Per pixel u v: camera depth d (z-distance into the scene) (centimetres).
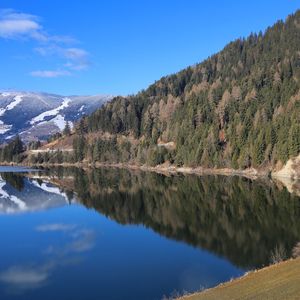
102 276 4253
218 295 2900
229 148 17425
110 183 13712
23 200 10056
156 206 8800
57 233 6331
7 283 4081
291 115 15625
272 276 3053
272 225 6575
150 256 4972
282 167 14550
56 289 3912
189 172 17900
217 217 7381
